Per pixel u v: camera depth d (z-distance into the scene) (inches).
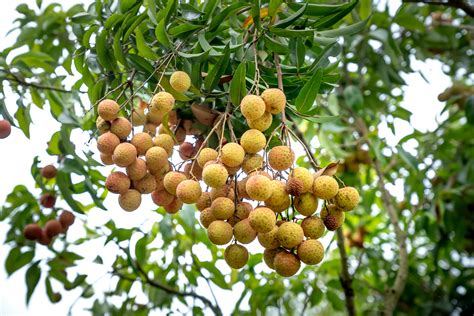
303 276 57.2
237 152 29.9
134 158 32.5
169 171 34.3
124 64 35.9
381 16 57.4
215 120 36.7
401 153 51.9
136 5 36.8
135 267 51.9
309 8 34.7
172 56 33.7
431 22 66.0
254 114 29.5
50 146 47.0
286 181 30.0
